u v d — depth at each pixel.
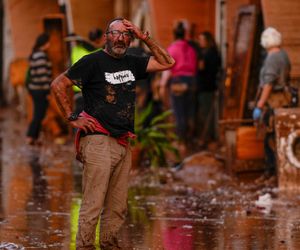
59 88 14.02
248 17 24.72
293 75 22.59
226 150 24.16
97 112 14.05
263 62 23.19
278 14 22.89
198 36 32.16
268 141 22.11
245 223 16.92
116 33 13.95
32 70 32.69
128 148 14.45
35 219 17.66
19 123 43.47
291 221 17.03
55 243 15.31
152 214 18.06
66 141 34.16
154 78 31.36
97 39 26.62
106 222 14.57
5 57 53.31
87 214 14.08
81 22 36.38
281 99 21.64
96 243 15.11
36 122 32.81
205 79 30.53
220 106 30.25
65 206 19.30
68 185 22.72
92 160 14.01
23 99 47.00
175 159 26.91
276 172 21.91
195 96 30.33
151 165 25.00
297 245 14.98
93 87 14.09
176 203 19.45
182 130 29.47
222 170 24.30
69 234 16.09
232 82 25.20
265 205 18.86
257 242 15.24
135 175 24.16
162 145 25.31
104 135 14.05
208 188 21.66
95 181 14.05
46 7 40.91
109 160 14.05
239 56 25.03
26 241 15.49
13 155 29.89
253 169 23.72
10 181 23.53
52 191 21.64
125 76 14.17
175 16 31.98
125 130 14.20
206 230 16.33
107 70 14.06
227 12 28.34
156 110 30.89
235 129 23.62
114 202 14.52
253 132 23.56
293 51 22.73
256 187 21.59
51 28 35.31
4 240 15.58
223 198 20.02
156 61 14.37
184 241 15.38
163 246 15.02
